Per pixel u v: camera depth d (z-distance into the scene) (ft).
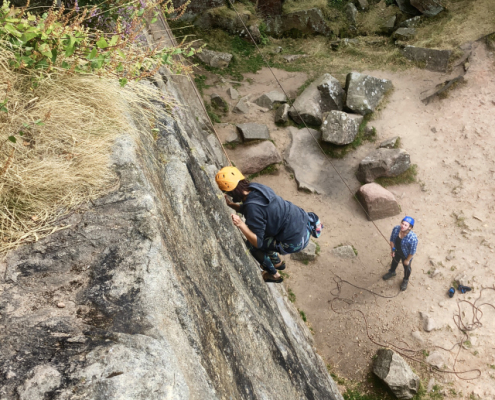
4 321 5.75
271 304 14.69
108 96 9.21
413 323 25.48
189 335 6.49
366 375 24.13
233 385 7.56
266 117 36.91
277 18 45.42
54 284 6.40
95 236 7.08
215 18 43.21
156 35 22.68
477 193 30.53
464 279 26.50
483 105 34.78
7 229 7.08
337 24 45.21
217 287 9.55
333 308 26.86
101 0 12.01
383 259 28.63
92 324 5.79
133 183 7.95
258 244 10.78
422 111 36.04
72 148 8.18
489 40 37.78
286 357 11.78
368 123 35.81
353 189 32.68
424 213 30.50
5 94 8.04
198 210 10.90
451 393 22.85
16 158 7.70
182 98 23.30
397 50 40.75
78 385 4.89
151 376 5.11
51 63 8.30
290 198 32.73
